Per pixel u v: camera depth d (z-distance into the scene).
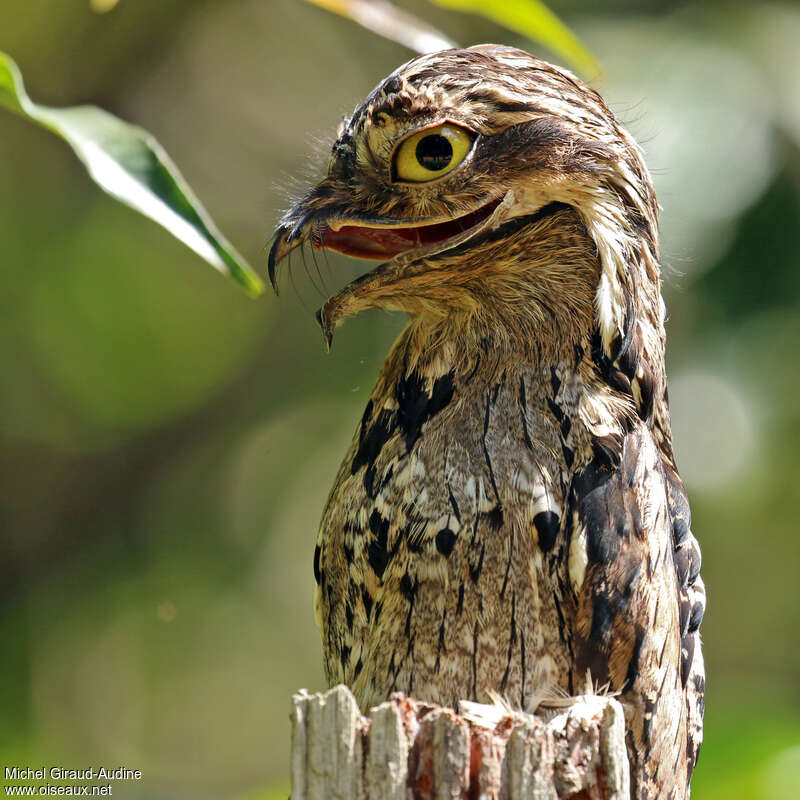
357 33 16.69
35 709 15.26
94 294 17.03
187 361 17.48
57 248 16.67
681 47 11.94
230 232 16.75
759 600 14.81
